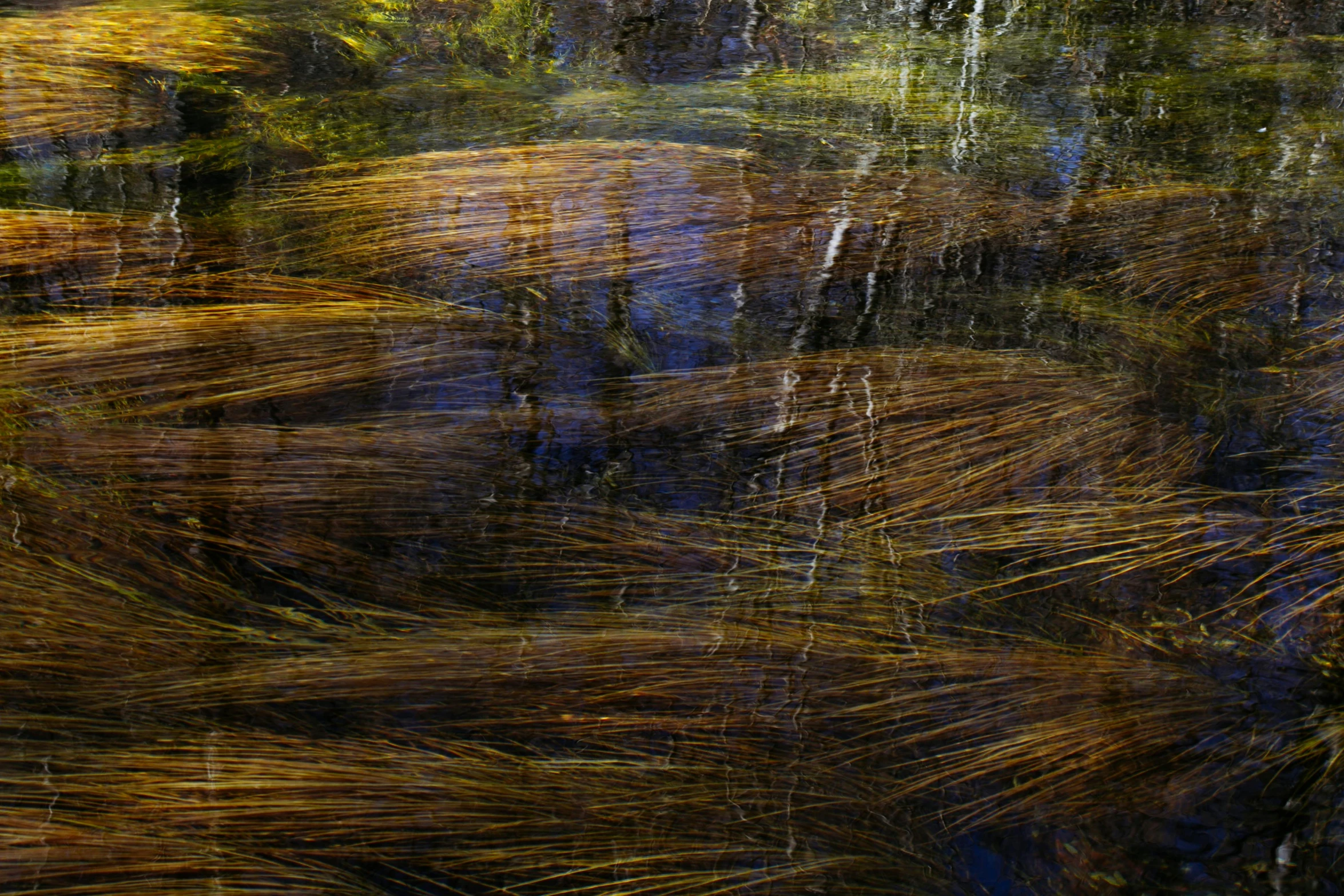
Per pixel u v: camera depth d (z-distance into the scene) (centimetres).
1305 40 790
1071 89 679
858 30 785
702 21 787
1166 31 808
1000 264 454
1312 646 259
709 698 239
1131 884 203
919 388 356
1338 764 227
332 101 601
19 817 198
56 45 631
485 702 234
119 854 194
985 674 248
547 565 277
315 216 463
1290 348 397
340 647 245
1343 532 297
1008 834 212
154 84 603
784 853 206
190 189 490
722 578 275
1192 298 432
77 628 240
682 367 374
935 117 615
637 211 474
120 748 215
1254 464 329
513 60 685
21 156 513
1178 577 281
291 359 355
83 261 414
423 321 386
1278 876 204
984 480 314
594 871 201
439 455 317
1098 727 236
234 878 193
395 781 213
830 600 269
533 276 425
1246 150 585
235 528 279
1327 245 477
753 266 442
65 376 333
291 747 219
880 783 222
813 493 308
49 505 275
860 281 436
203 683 233
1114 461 325
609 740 227
